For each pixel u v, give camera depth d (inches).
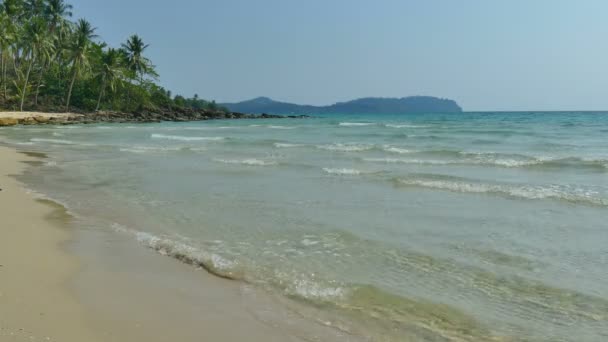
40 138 1264.8
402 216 383.6
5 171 628.7
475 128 1809.8
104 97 2891.2
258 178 580.1
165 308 200.8
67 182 547.2
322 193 482.0
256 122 2807.6
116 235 321.1
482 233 332.8
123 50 2935.5
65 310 190.4
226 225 354.3
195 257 273.4
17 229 324.2
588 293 226.8
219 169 660.1
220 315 196.4
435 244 307.0
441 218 376.2
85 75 2738.7
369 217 380.5
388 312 204.7
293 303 212.7
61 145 1053.2
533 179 562.9
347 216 383.6
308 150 954.1
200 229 342.6
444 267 263.7
